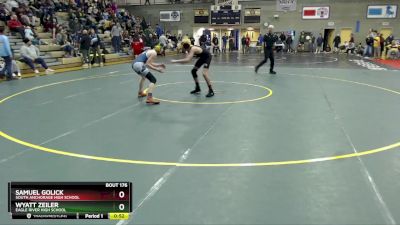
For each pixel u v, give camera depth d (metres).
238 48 33.62
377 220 3.37
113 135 6.05
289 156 5.05
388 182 4.18
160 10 34.50
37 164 4.75
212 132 6.20
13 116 7.39
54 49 17.66
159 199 3.79
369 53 24.31
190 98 9.23
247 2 32.41
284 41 30.89
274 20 31.98
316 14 30.91
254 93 9.95
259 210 3.57
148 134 6.09
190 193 3.94
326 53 29.69
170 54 27.56
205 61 9.35
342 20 30.47
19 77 13.22
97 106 8.32
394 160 4.87
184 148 5.38
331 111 7.79
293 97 9.38
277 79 12.93
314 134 6.09
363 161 4.83
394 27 29.41
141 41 22.56
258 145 5.52
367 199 3.78
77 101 8.91
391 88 10.85
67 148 5.40
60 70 15.76
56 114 7.56
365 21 29.97
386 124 6.70
